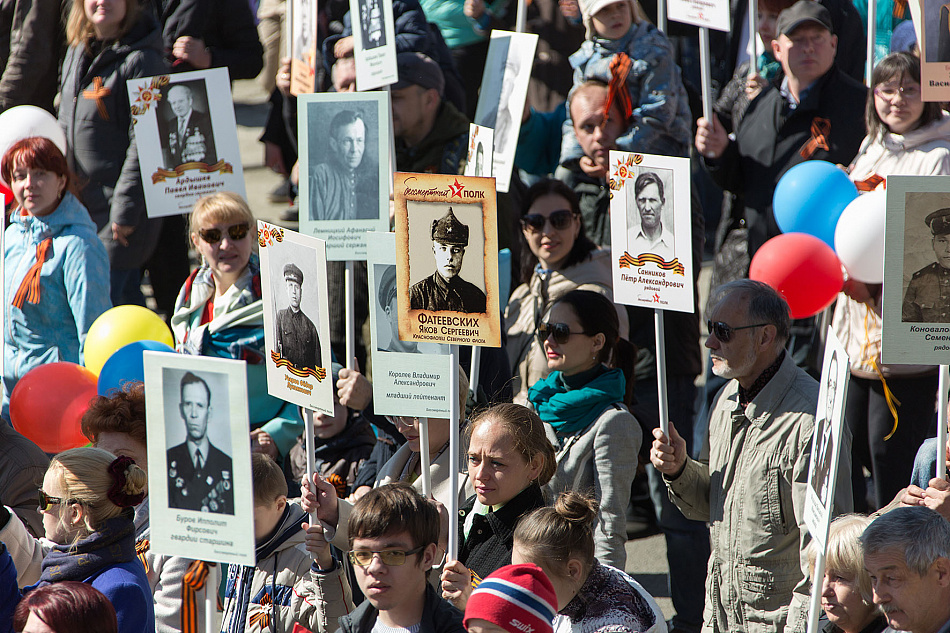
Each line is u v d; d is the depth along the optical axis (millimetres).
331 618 10953
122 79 22328
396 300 11789
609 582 9359
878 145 16328
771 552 11531
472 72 25500
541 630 8133
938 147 15672
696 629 15781
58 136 19734
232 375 10070
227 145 19109
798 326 18156
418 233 11102
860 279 14844
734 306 11773
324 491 11648
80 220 17891
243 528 10070
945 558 8398
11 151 17562
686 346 18047
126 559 10391
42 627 8656
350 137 14094
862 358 16156
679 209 11945
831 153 17594
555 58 25297
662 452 12422
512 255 19703
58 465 10289
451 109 20016
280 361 11414
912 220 9969
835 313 16781
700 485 12641
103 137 22453
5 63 25578
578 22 25172
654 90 18453
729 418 12188
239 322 16094
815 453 9945
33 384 15070
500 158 17328
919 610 8438
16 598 10383
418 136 19781
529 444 10938
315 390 11039
